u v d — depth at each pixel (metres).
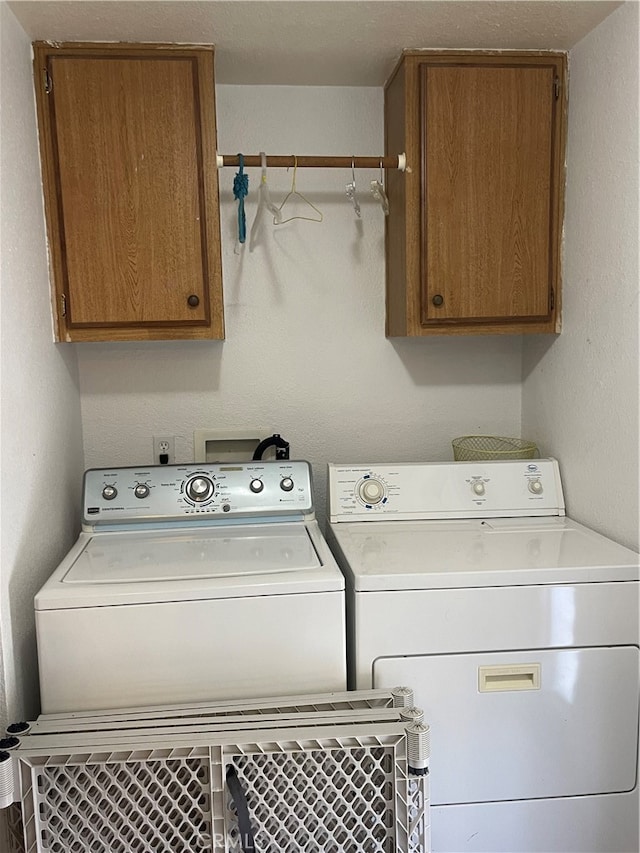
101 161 1.70
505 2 1.52
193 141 1.72
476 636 1.43
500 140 1.80
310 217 2.08
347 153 2.05
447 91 1.77
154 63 1.69
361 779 1.29
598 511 1.72
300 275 2.09
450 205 1.80
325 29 1.64
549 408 1.99
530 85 1.79
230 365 2.10
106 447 2.08
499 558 1.51
